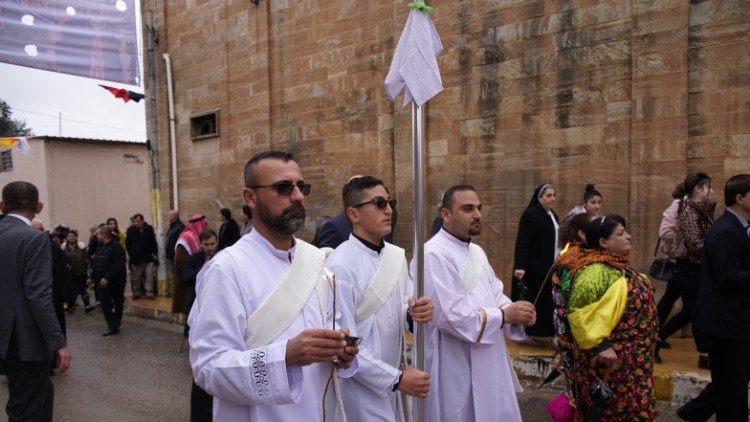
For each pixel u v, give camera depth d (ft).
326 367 7.93
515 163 24.88
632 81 21.59
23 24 27.43
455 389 11.20
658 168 21.02
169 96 42.09
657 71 21.01
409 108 28.07
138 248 38.99
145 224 39.75
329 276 7.89
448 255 11.36
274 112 35.06
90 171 62.54
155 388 20.98
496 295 12.23
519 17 24.64
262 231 7.59
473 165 26.09
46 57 28.25
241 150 37.01
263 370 6.43
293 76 33.91
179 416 17.98
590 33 22.79
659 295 20.93
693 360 17.98
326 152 32.27
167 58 41.88
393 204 10.96
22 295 12.66
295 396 6.55
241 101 36.91
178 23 41.47
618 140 22.15
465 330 10.69
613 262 11.12
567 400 12.08
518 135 24.77
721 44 19.85
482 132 25.81
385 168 29.27
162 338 29.55
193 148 40.86
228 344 6.79
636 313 10.94
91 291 49.19
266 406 7.01
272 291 7.18
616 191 22.17
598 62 22.61
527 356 19.20
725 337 12.22
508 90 25.02
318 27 32.45
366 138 30.27
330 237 15.42
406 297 10.89
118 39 30.86
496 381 11.23
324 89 32.24
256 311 7.03
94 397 20.17
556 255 19.98
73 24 29.09
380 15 29.35
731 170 19.65
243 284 7.10
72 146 61.21
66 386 21.62
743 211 12.43
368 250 10.50
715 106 19.97
